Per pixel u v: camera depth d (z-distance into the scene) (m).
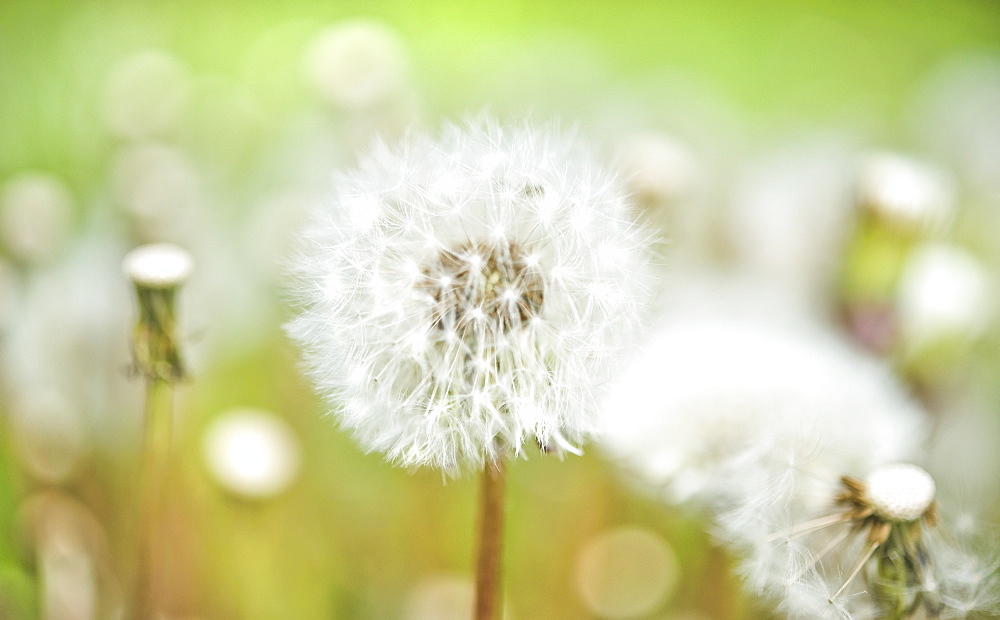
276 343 0.37
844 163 0.41
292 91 0.54
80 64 0.54
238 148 0.49
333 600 0.34
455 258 0.26
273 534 0.33
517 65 0.56
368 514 0.35
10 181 0.43
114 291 0.36
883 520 0.26
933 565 0.26
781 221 0.36
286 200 0.40
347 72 0.40
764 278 0.36
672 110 0.52
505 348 0.26
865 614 0.26
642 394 0.30
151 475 0.28
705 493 0.29
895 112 0.59
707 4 0.69
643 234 0.27
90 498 0.35
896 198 0.33
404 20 0.59
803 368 0.30
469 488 0.35
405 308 0.26
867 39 0.69
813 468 0.28
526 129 0.27
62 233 0.38
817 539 0.27
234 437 0.33
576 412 0.26
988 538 0.27
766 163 0.45
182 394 0.35
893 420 0.29
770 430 0.28
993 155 0.49
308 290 0.26
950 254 0.35
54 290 0.36
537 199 0.26
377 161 0.27
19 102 0.50
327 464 0.35
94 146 0.48
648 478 0.30
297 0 0.58
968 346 0.34
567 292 0.26
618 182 0.27
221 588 0.33
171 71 0.52
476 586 0.26
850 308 0.34
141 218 0.39
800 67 0.66
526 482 0.34
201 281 0.38
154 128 0.49
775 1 0.70
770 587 0.27
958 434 0.34
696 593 0.32
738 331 0.32
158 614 0.29
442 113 0.50
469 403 0.26
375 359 0.26
